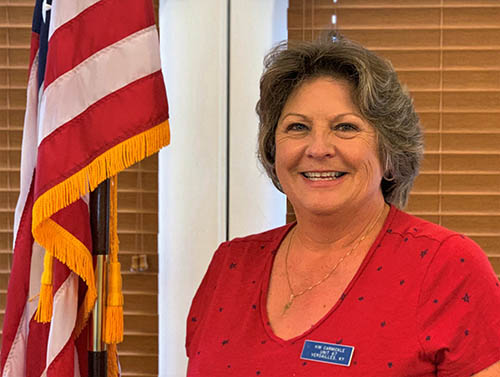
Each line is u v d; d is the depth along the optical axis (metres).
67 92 1.68
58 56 1.69
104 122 1.68
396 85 1.40
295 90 1.43
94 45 1.70
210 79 2.12
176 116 2.13
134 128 1.68
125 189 2.15
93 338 1.74
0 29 2.15
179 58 2.13
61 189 1.66
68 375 1.71
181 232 2.14
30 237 1.81
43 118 1.69
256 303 1.46
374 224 1.43
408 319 1.26
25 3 2.15
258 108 1.56
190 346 1.58
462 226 2.07
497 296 1.26
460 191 2.07
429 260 1.30
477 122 2.06
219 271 1.62
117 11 1.71
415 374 1.25
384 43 2.08
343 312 1.33
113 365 1.81
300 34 2.10
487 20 2.06
